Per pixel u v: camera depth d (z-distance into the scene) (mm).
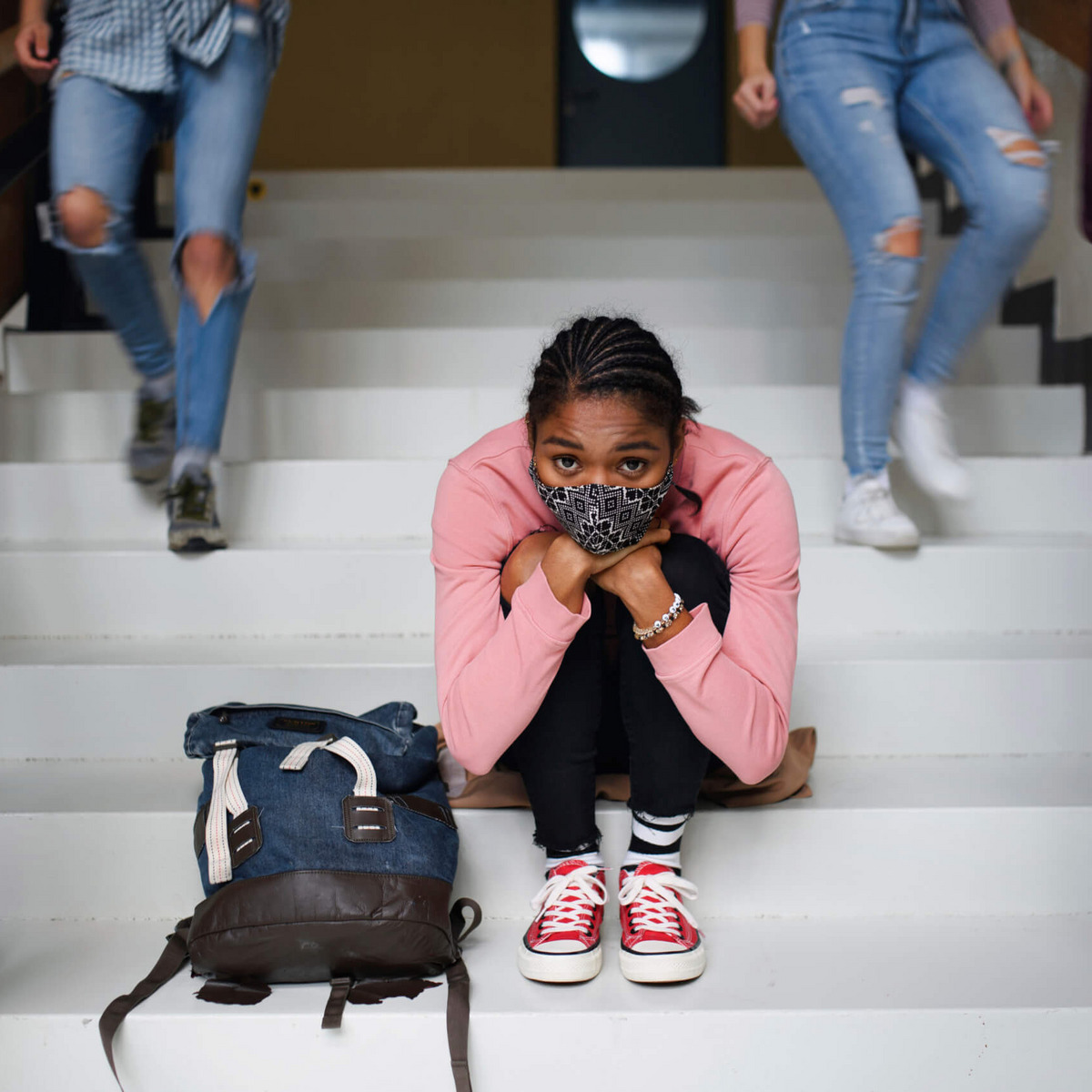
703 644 1128
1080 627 1809
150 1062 1114
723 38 5160
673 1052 1122
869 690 1594
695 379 2424
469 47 5035
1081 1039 1125
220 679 1585
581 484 1098
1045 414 2307
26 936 1318
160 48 1700
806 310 2623
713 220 3174
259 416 2203
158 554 1786
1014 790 1435
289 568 1795
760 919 1373
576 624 1129
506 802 1366
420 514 2025
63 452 2215
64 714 1595
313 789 1222
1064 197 2447
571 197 3619
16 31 1995
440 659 1235
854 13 1735
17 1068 1117
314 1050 1115
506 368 2408
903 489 2043
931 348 1812
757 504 1229
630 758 1252
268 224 3150
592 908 1226
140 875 1361
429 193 3594
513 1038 1119
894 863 1368
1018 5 2488
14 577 1787
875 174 1724
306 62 5004
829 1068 1127
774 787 1374
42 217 1773
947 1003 1135
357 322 2607
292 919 1134
